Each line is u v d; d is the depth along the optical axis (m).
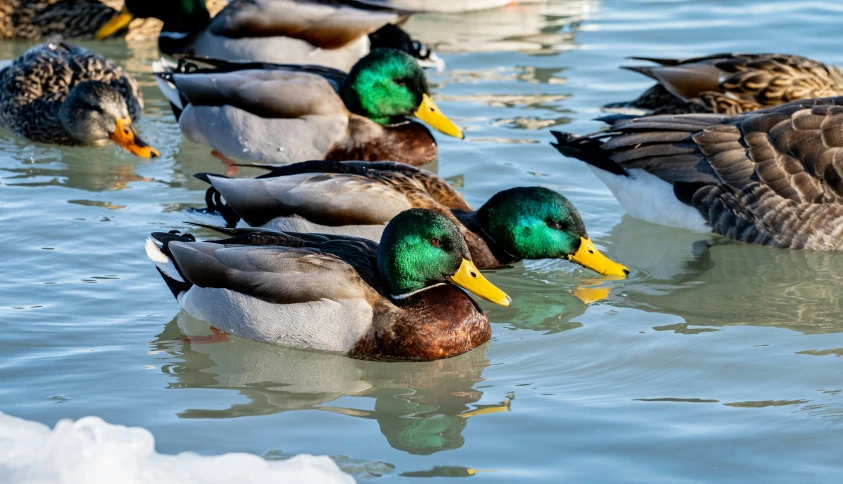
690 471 7.94
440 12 19.81
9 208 12.72
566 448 8.27
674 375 9.48
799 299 11.02
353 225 11.35
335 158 14.14
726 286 11.34
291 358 9.82
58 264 11.41
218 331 10.16
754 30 18.55
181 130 15.03
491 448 8.29
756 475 7.89
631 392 9.18
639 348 10.00
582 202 13.26
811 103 12.36
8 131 15.85
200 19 17.47
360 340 9.74
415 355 9.72
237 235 10.41
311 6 16.69
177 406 8.91
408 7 19.70
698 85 14.55
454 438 8.45
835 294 11.12
